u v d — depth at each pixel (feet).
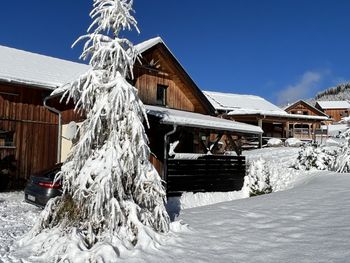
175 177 42.29
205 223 24.20
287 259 16.16
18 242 20.27
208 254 17.57
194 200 43.09
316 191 35.78
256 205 30.22
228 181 49.21
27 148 46.60
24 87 46.65
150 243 18.48
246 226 22.77
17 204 33.78
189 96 56.03
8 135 45.21
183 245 19.03
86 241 18.31
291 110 145.18
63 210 20.13
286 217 24.31
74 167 20.08
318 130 120.67
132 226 19.17
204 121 42.88
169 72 53.16
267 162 67.87
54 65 58.08
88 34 21.06
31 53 61.46
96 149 20.15
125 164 19.63
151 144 43.14
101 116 20.04
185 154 43.91
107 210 18.65
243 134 52.26
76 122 45.57
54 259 17.31
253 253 17.39
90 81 20.51
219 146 68.49
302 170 62.59
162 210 20.62
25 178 46.21
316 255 16.29
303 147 66.80
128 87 20.10
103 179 18.51
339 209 25.41
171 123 38.81
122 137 20.01
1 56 52.70
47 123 48.73
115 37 21.42
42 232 20.29
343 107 208.13
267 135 119.96
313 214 24.54
